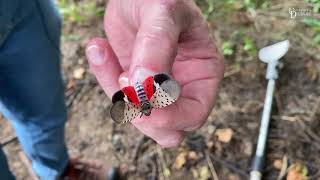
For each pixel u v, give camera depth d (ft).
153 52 0.97
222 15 2.75
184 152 2.41
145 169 2.42
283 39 2.55
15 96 1.79
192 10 1.14
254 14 2.67
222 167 2.34
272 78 2.38
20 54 1.63
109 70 1.15
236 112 2.46
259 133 2.37
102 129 2.59
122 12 1.17
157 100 0.89
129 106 0.88
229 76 2.57
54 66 1.81
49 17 1.72
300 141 2.32
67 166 2.33
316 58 2.50
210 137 2.42
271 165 2.29
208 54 1.20
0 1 1.44
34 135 1.98
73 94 2.74
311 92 2.44
